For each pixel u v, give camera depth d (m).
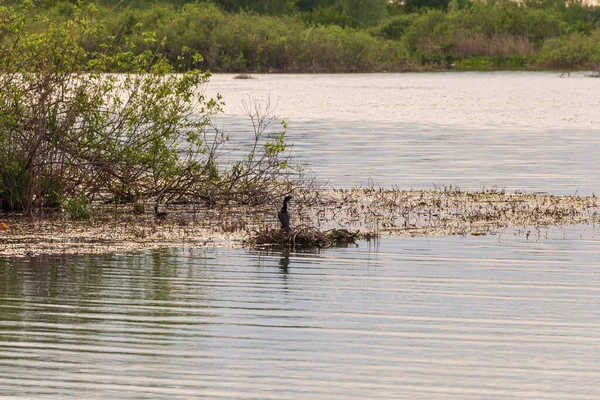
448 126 71.38
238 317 20.14
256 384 16.34
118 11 142.00
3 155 33.50
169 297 21.75
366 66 168.25
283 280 23.33
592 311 20.56
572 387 16.22
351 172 45.06
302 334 19.00
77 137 34.69
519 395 15.89
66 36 34.66
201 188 36.16
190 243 28.02
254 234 29.20
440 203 35.44
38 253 26.52
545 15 191.88
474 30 186.75
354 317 20.14
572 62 176.00
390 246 27.52
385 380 16.53
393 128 69.75
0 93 33.28
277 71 163.50
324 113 83.25
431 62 176.00
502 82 134.62
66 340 18.59
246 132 64.69
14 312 20.50
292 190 37.69
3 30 34.09
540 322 19.78
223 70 158.75
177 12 165.38
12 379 16.52
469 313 20.42
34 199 34.09
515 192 38.28
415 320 19.92
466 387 16.22
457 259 25.70
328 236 28.33
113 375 16.72
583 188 39.56
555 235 29.11
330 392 16.02
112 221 31.75
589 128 69.38
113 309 20.77
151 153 35.34
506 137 62.62
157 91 35.41
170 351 17.95
